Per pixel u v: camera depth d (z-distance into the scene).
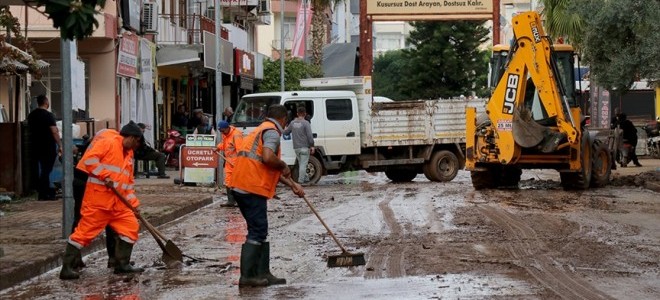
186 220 24.56
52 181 29.20
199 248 18.97
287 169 14.78
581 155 32.53
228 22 66.62
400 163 39.06
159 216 23.42
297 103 37.56
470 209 26.08
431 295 13.59
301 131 36.16
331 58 79.94
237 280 15.18
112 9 39.31
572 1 38.41
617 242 19.25
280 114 14.69
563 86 32.97
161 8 49.38
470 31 95.62
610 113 64.38
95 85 39.31
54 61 39.16
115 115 39.53
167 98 52.78
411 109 39.06
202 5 60.53
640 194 31.28
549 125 32.97
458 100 39.66
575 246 18.61
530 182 37.56
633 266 16.17
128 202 15.78
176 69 53.72
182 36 53.69
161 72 50.28
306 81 39.12
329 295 13.73
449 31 95.06
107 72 39.38
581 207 26.64
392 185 37.12
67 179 18.94
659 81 37.16
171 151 45.69
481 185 34.00
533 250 18.08
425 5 53.56
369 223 22.98
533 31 32.03
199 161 34.19
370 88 38.62
